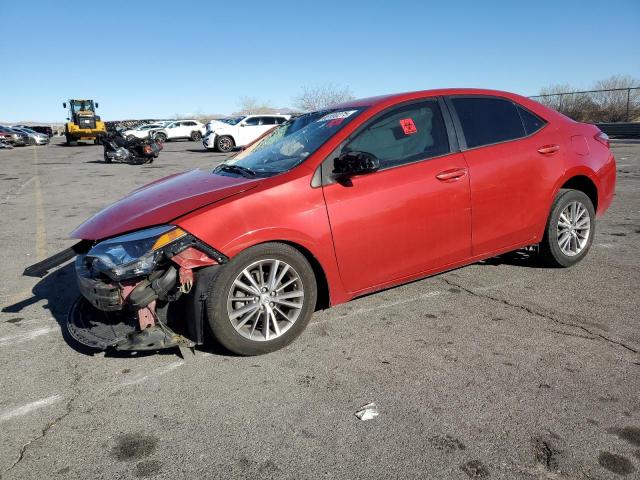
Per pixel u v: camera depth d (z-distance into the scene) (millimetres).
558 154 4473
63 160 22328
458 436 2488
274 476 2271
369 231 3562
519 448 2389
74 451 2490
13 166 19734
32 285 4953
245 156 4254
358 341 3521
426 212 3770
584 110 26469
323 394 2893
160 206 3322
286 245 3336
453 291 4363
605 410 2646
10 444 2561
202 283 3139
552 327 3619
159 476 2301
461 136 4043
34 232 7328
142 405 2850
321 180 3451
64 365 3334
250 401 2850
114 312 3340
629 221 6793
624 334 3475
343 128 3650
